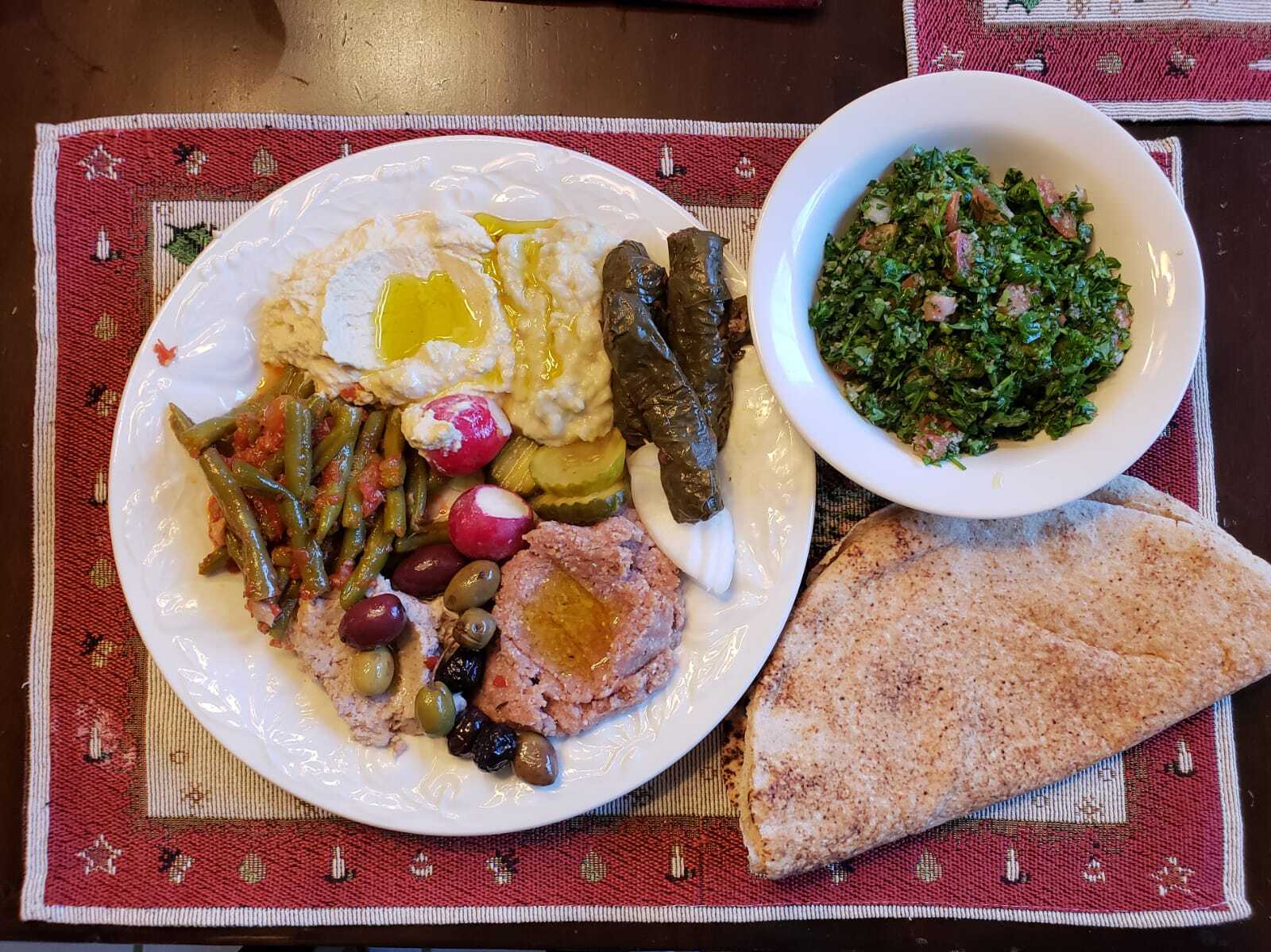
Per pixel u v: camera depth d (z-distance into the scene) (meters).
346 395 0.37
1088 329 0.36
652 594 0.36
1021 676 0.39
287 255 0.37
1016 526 0.39
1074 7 0.42
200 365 0.37
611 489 0.37
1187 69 0.42
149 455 0.36
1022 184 0.37
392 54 0.42
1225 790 0.41
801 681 0.38
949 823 0.41
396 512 0.36
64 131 0.40
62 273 0.40
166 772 0.40
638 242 0.38
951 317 0.35
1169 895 0.40
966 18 0.42
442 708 0.35
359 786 0.37
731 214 0.41
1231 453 0.42
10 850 0.40
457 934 0.40
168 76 0.41
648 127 0.41
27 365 0.41
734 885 0.40
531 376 0.37
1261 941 0.41
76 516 0.40
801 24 0.42
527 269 0.38
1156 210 0.35
